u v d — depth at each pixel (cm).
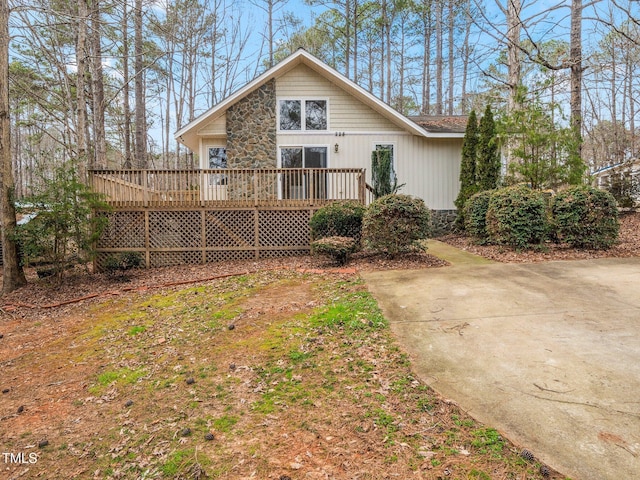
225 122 1277
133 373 419
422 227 828
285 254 1030
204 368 409
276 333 482
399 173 1307
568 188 849
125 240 1008
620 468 226
